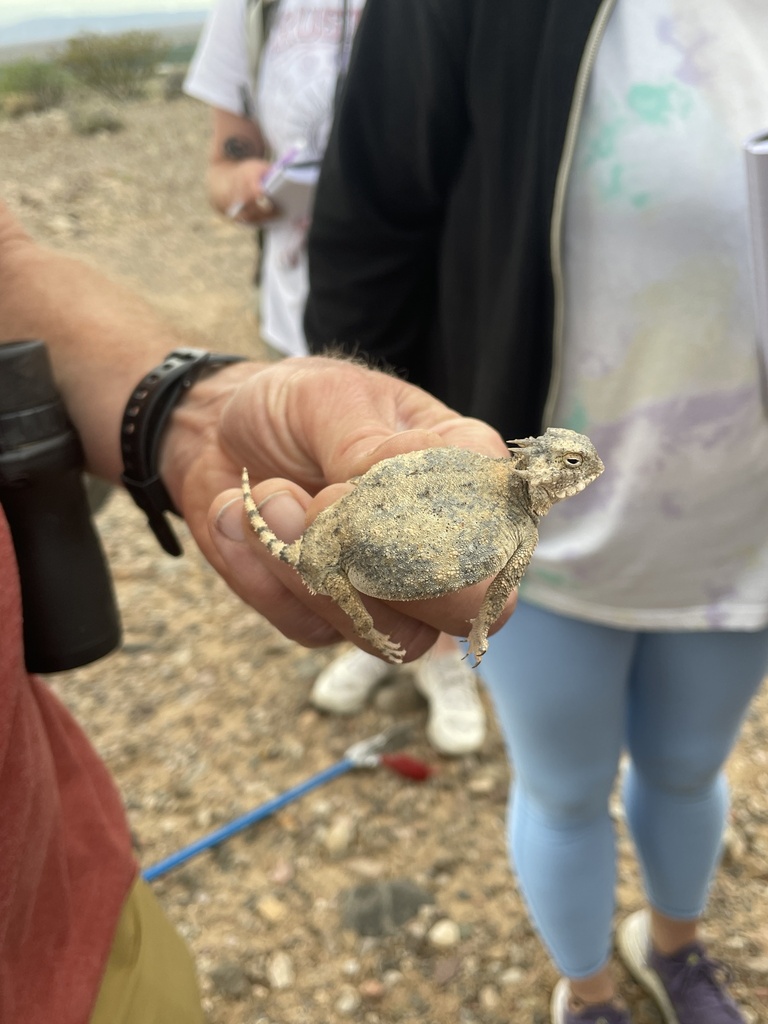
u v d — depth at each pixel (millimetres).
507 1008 558
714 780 488
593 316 396
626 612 424
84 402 377
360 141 444
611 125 366
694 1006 524
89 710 795
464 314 460
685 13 356
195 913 617
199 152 2770
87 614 324
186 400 365
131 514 1144
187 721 781
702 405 385
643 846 504
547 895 469
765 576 413
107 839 340
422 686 773
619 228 375
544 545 432
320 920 610
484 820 678
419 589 259
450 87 409
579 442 281
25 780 269
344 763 716
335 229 472
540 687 438
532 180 378
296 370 323
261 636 893
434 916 608
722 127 354
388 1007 561
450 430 310
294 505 285
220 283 1795
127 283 1776
